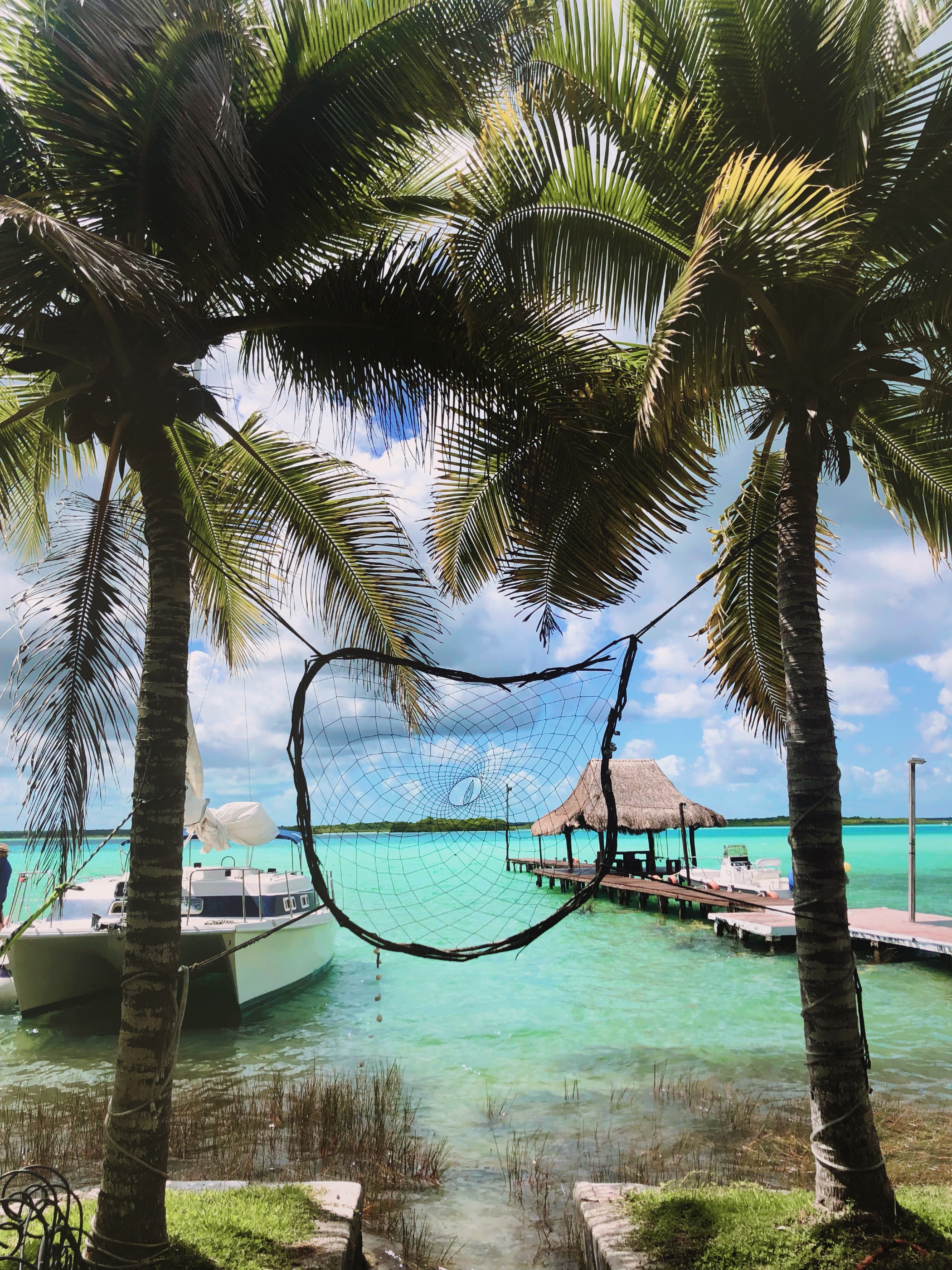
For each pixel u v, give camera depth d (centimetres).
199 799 1373
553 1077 1029
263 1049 1207
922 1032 1191
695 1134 802
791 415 580
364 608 742
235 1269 427
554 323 589
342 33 484
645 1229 485
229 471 738
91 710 554
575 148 600
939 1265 421
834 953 504
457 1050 1177
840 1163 481
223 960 1377
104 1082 1053
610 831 405
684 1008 1416
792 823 532
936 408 604
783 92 579
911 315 558
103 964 1473
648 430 459
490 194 569
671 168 607
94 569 583
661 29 598
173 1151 755
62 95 454
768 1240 454
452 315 545
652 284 607
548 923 383
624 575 617
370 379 563
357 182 530
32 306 471
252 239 516
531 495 596
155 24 424
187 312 479
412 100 501
